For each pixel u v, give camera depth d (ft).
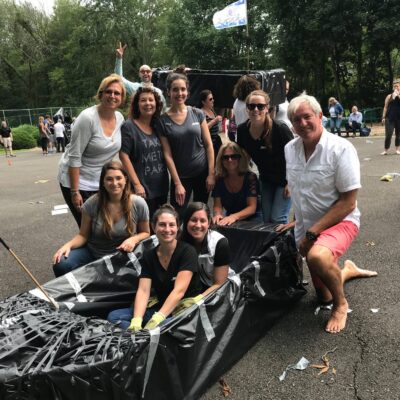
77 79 146.61
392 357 9.27
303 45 84.84
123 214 12.10
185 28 104.73
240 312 9.43
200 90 21.57
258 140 13.66
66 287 10.43
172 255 9.91
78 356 7.11
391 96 34.22
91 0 135.64
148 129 14.02
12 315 8.50
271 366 9.31
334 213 10.38
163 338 7.61
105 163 12.82
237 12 29.32
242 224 13.14
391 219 18.17
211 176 14.73
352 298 11.82
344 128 61.26
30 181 37.17
